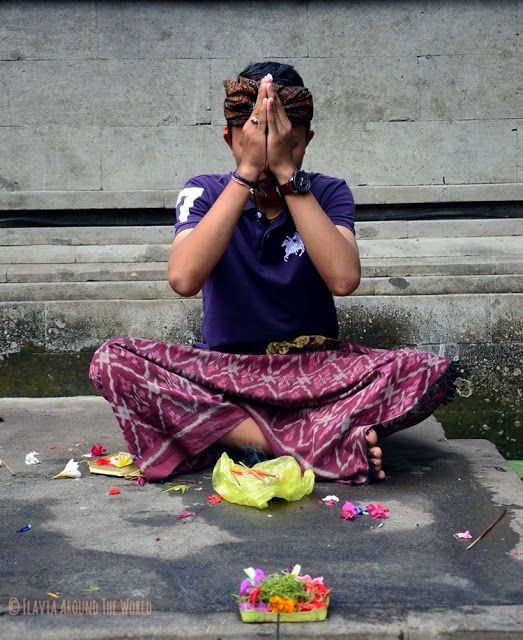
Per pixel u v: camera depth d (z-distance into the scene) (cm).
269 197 300
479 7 470
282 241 304
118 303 425
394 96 474
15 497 280
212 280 311
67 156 472
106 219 475
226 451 310
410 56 472
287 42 472
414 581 211
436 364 284
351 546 235
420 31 471
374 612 194
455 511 263
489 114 473
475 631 187
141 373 294
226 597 202
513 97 473
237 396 299
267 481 268
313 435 292
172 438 297
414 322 420
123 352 296
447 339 418
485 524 252
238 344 312
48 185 473
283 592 193
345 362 300
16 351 427
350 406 288
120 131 473
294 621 190
